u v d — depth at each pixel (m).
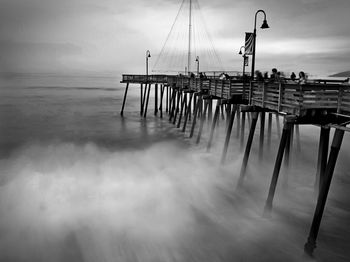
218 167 16.27
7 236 9.70
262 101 11.65
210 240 9.45
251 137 12.64
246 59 19.50
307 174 15.66
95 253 8.84
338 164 17.73
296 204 11.97
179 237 9.62
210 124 25.72
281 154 9.95
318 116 9.41
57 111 41.69
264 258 8.60
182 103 29.08
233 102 15.41
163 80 38.03
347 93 8.92
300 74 12.31
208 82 20.58
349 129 7.75
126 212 11.25
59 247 9.17
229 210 11.43
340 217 10.98
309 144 22.50
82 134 26.30
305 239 9.51
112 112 41.69
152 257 8.65
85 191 13.20
